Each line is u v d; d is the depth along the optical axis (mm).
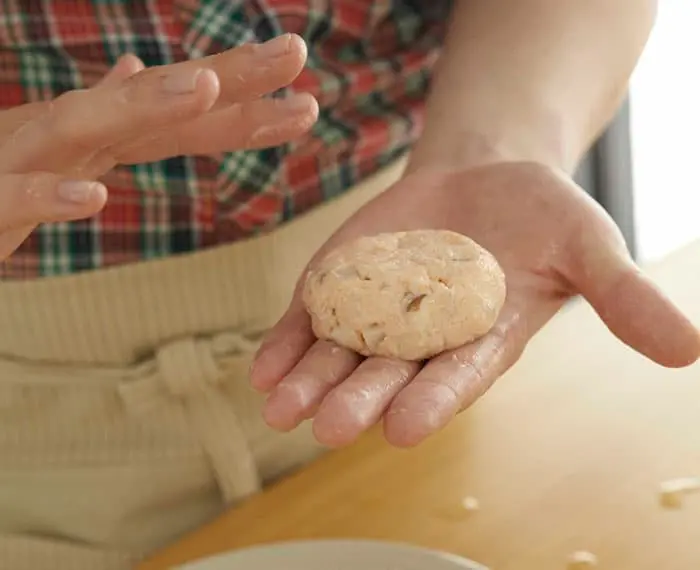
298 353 678
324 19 770
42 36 736
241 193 761
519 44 760
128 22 742
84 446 776
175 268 761
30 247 746
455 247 689
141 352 774
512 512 715
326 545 696
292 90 760
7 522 780
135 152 680
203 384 766
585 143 763
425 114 768
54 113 609
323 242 789
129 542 782
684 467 726
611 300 644
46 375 766
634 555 680
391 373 646
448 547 701
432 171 734
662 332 625
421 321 657
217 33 749
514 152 728
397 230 721
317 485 756
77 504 776
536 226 690
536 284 686
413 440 610
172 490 782
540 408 783
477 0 789
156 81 598
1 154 616
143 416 772
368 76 787
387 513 729
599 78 762
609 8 774
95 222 749
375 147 789
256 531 732
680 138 1477
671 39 1407
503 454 753
